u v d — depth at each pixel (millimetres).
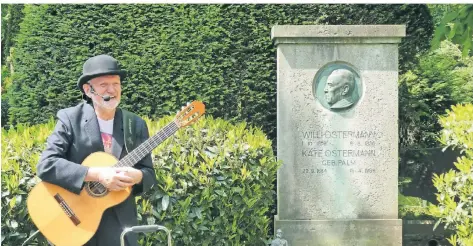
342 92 7977
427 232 9805
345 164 8023
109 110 5660
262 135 7477
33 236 6094
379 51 8023
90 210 5465
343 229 7938
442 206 7648
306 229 7934
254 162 6992
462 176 7402
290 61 7984
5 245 6148
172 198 6523
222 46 9258
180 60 9273
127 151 5625
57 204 5465
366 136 8039
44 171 5395
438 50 11508
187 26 9273
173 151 6707
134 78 9234
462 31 7988
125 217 5570
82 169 5379
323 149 8016
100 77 5602
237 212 6852
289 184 8000
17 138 6617
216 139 6996
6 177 6148
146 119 7566
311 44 7988
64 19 9242
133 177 5430
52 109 9234
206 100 9258
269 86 9312
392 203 8047
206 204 6648
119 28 9250
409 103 10102
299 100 7996
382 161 8047
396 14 9562
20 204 6137
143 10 9281
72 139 5539
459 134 7668
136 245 5617
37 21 9297
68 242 5406
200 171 6676
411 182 10430
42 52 9250
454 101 10766
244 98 9289
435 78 10648
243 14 9273
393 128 8047
